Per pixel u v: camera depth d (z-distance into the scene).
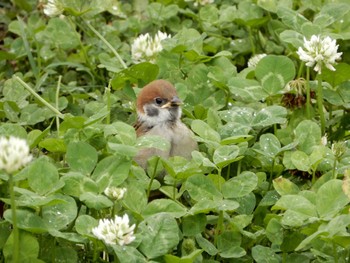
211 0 9.46
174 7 9.65
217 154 6.16
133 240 5.27
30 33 9.40
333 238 5.22
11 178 4.93
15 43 9.41
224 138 6.84
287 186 6.10
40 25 9.56
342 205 5.42
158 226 5.36
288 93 7.60
